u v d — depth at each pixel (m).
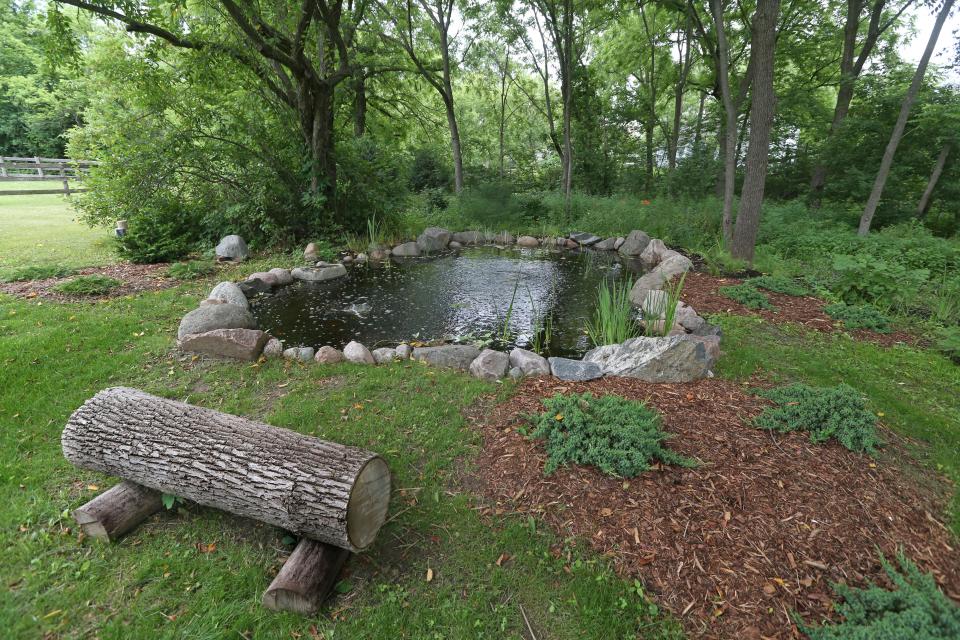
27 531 2.29
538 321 5.59
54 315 4.79
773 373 4.00
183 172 7.98
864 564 2.08
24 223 10.05
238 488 2.06
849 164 11.74
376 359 4.23
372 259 8.73
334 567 2.07
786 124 14.58
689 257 8.77
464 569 2.16
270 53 7.39
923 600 1.80
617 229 11.28
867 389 3.77
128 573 2.11
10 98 21.92
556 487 2.53
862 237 8.45
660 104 21.94
